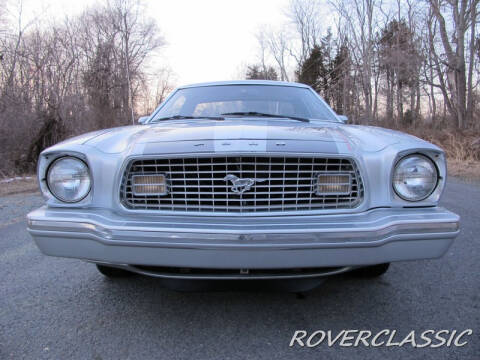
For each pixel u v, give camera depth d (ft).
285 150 5.68
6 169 34.32
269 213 5.69
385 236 5.32
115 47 94.89
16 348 5.90
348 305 7.27
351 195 5.90
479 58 54.85
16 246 11.53
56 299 7.66
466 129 45.75
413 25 64.08
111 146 6.33
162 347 5.90
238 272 5.52
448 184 23.85
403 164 5.85
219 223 5.44
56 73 61.16
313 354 5.69
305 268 5.42
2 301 7.59
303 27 130.52
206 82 10.66
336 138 6.29
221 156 5.64
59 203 6.02
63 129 42.68
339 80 88.28
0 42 50.75
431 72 58.95
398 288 8.02
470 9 52.31
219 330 6.39
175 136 6.21
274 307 7.21
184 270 5.67
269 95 9.89
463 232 12.19
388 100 82.58
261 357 5.62
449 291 7.83
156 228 5.31
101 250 5.48
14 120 37.40
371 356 5.64
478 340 6.03
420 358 5.58
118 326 6.56
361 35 73.61
